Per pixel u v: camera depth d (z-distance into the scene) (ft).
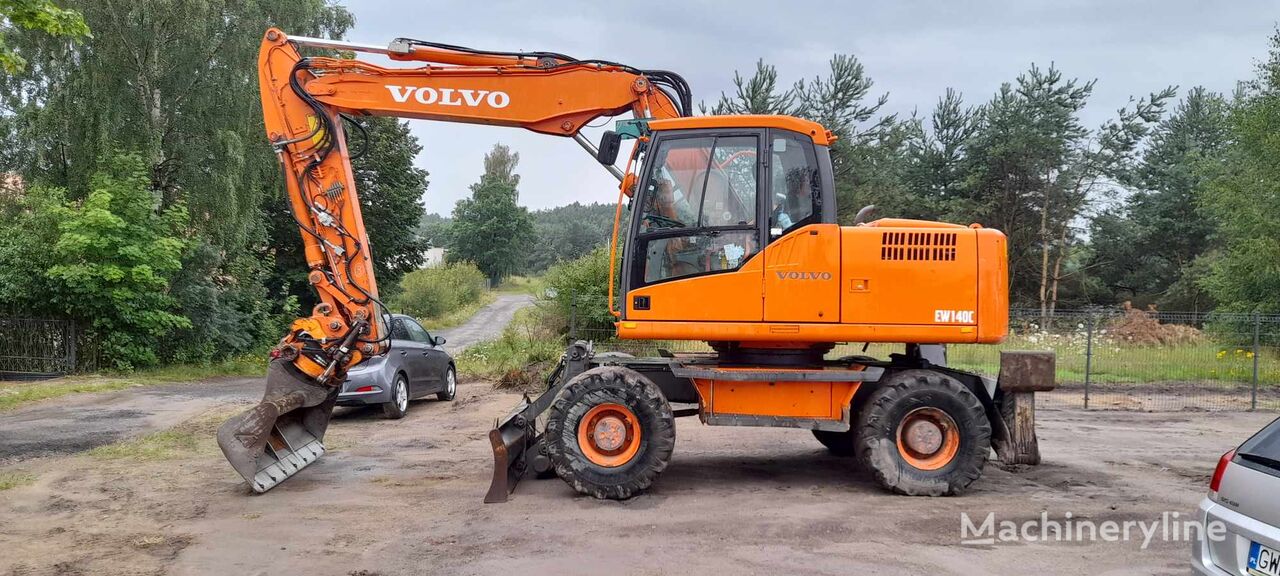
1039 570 17.58
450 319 173.58
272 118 27.07
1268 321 52.31
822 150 24.90
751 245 24.56
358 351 26.58
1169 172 134.21
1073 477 26.94
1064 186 115.14
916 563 17.97
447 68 27.32
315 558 18.35
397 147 127.54
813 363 26.37
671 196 24.93
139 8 74.13
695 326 24.48
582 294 57.36
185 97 79.15
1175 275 133.18
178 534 20.21
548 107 27.40
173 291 68.59
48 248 60.75
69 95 72.90
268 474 24.66
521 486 25.49
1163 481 26.45
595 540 19.65
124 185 63.98
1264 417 43.47
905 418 24.48
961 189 117.39
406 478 26.76
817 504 23.21
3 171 76.89
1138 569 17.69
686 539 19.72
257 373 74.64
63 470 27.58
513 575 17.16
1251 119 72.64
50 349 61.05
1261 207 73.05
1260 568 12.43
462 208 321.11
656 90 27.66
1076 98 112.98
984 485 25.77
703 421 25.02
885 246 24.53
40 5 34.37
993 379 26.55
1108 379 55.67
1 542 19.49
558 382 26.99
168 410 43.37
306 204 26.99
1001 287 24.85
